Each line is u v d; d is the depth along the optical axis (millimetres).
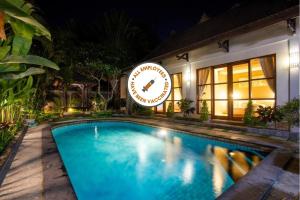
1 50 2361
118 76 18375
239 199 2662
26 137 6867
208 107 11000
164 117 12695
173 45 15891
